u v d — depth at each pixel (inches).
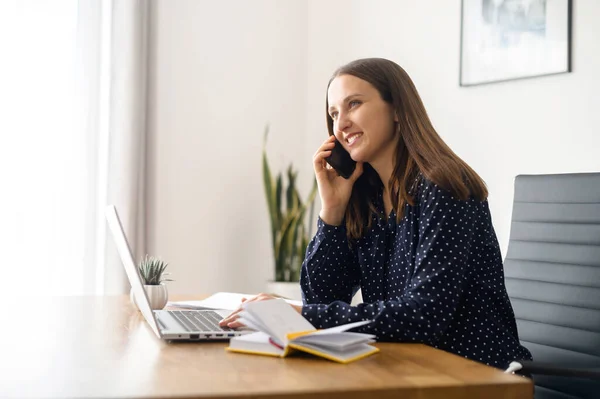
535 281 79.5
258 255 153.9
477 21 119.6
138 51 135.7
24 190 127.3
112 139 133.6
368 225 69.1
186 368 43.3
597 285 73.3
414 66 133.1
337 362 45.4
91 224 132.1
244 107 152.6
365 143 66.4
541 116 110.1
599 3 102.7
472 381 40.2
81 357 46.8
